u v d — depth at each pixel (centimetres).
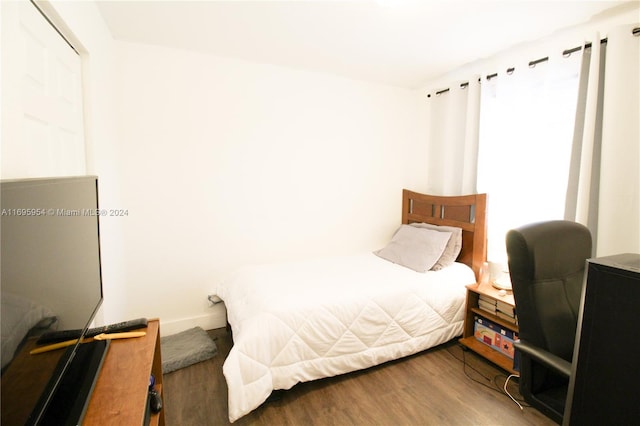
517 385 195
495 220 255
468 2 178
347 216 321
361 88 314
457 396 184
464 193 280
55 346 84
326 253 314
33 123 110
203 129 254
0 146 89
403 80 315
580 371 67
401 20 198
